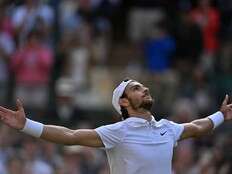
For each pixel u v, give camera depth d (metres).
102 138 16.61
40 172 29.02
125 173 16.67
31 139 29.48
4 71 33.94
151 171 16.67
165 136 16.95
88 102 34.91
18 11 34.41
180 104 32.75
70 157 29.45
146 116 17.03
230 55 35.47
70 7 37.12
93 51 36.91
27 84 33.81
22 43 34.06
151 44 35.50
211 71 34.88
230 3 36.56
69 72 34.81
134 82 17.20
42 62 33.81
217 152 27.64
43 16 34.44
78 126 33.03
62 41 34.88
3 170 28.86
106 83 36.12
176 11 37.19
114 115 33.84
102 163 30.14
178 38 35.47
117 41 38.97
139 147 16.64
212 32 35.84
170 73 35.22
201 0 36.44
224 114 18.12
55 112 33.56
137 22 39.06
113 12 38.59
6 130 29.56
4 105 33.53
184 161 29.03
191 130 17.50
